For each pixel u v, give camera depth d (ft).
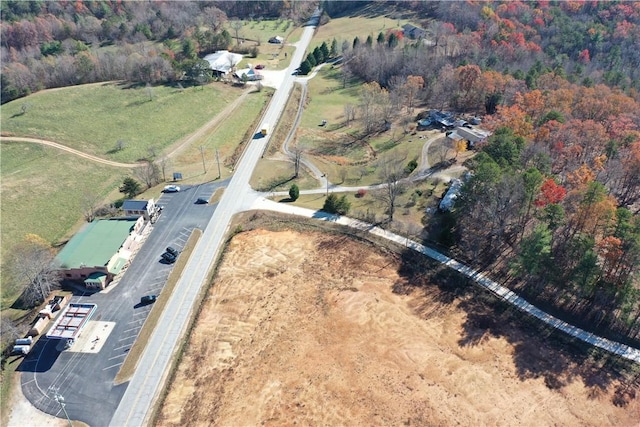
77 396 251.19
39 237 343.87
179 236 365.40
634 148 362.12
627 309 288.10
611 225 294.05
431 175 439.63
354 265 337.11
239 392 253.24
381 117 554.46
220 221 383.45
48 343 279.49
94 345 277.85
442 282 324.19
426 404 249.55
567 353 278.87
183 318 296.92
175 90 617.62
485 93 550.36
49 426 237.66
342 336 285.84
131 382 258.57
